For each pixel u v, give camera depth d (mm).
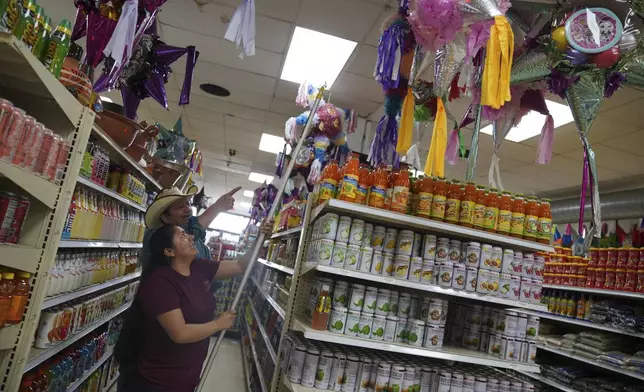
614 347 4285
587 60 2062
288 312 2562
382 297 2268
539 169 6586
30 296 1797
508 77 1805
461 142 3377
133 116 2840
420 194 2332
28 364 1979
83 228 2506
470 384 2324
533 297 2404
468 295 2291
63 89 1831
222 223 20016
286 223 3873
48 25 1770
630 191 5809
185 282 2137
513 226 2418
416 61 2391
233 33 1887
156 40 2625
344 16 3904
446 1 1914
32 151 1687
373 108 5762
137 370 2016
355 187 2281
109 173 3129
